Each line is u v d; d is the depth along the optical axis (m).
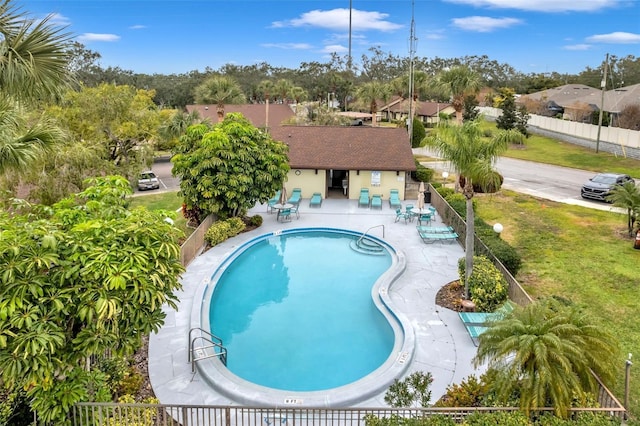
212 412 10.47
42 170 21.72
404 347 12.83
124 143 34.66
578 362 8.95
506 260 17.08
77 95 31.67
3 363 7.20
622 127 52.47
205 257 20.52
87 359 9.69
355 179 30.75
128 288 7.97
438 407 9.48
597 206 27.62
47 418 8.36
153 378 11.75
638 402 10.47
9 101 9.27
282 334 14.70
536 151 48.59
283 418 10.26
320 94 90.50
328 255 21.86
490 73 124.50
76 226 8.27
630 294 16.33
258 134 24.81
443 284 17.44
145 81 92.00
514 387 9.03
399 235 23.58
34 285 7.34
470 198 15.06
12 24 8.52
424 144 15.68
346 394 10.84
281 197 27.03
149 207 30.48
